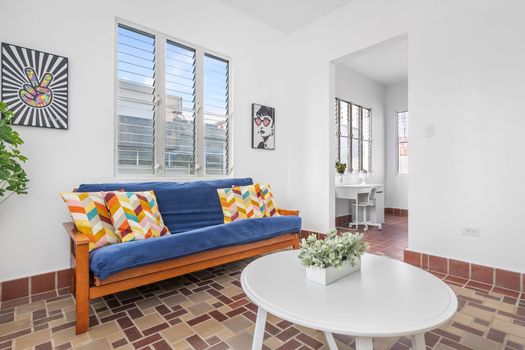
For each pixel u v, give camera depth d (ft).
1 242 6.42
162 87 9.18
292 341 4.89
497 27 7.32
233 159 11.11
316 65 11.94
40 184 6.88
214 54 10.59
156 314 5.84
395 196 19.86
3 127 5.28
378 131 19.76
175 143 9.53
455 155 8.03
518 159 7.04
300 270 4.74
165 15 9.16
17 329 5.24
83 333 5.11
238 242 7.52
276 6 10.98
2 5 6.41
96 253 5.37
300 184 12.59
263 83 12.19
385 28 9.61
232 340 4.92
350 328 2.93
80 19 7.49
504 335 4.99
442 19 8.26
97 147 7.75
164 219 7.80
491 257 7.43
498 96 7.31
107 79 7.95
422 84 8.66
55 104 7.03
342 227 15.47
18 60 6.55
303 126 12.48
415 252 8.75
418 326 2.96
